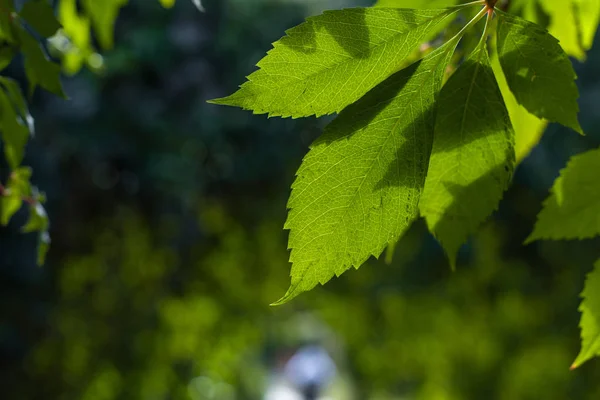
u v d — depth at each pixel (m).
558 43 0.50
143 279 5.87
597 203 0.66
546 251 6.32
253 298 6.31
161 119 5.75
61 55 1.33
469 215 0.56
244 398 6.74
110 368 5.32
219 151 6.29
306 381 8.16
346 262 0.48
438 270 6.27
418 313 5.82
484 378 5.44
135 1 5.60
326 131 0.48
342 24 0.48
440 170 0.55
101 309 5.62
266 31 6.24
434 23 0.49
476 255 5.97
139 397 5.40
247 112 6.08
